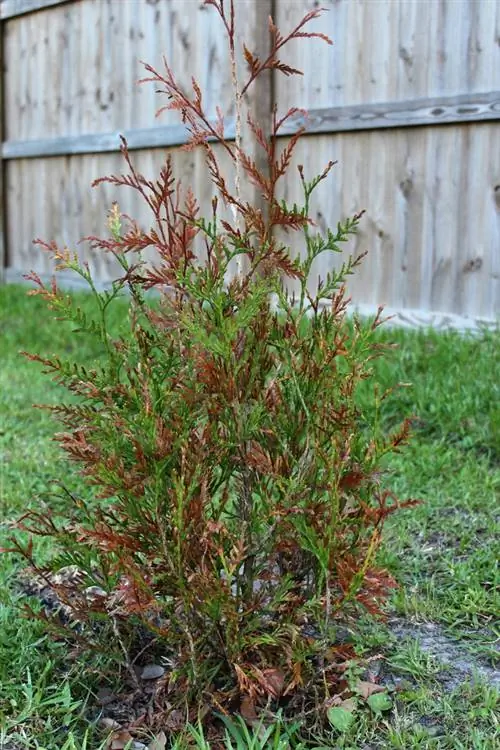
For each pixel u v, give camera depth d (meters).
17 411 5.42
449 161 5.96
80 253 9.19
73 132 9.13
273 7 6.81
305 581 2.61
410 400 4.96
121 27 8.30
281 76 6.84
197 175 7.67
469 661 2.80
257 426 2.38
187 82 7.65
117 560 2.36
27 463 4.52
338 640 2.83
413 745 2.38
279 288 2.45
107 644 2.68
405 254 6.27
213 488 2.48
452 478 4.15
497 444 4.44
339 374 2.48
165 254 2.42
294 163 6.84
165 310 2.52
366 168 6.43
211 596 2.24
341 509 2.40
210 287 2.32
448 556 3.49
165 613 2.55
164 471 2.34
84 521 2.67
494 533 3.65
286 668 2.47
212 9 7.27
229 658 2.38
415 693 2.59
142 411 2.24
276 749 2.27
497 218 5.75
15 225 10.25
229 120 7.23
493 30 5.64
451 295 6.04
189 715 2.44
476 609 3.07
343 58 6.45
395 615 3.08
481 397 4.86
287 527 2.35
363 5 6.29
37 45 9.49
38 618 2.60
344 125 6.42
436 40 5.93
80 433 2.37
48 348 6.98
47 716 2.53
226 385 2.32
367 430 4.70
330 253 6.72
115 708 2.57
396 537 3.61
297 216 2.44
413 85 6.08
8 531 3.73
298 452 2.45
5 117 10.16
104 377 2.46
